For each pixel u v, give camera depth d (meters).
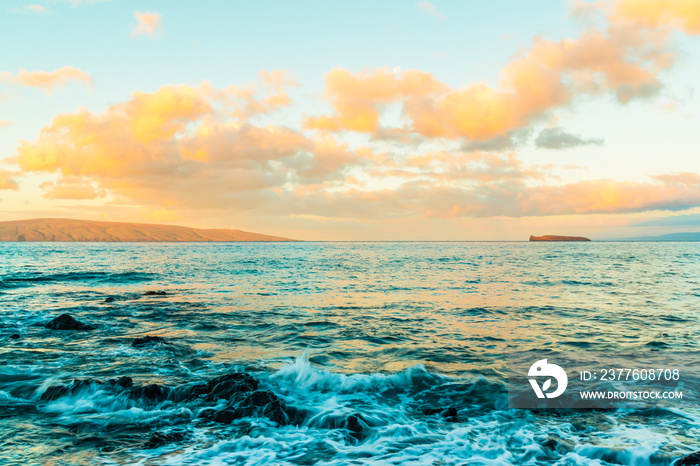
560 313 19.86
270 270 50.22
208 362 11.51
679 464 5.96
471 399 8.93
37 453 6.18
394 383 9.81
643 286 32.12
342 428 7.44
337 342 13.93
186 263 65.50
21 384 9.44
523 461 6.23
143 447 6.50
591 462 6.17
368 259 82.94
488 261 74.31
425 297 25.67
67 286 31.48
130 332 15.41
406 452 6.52
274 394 8.45
